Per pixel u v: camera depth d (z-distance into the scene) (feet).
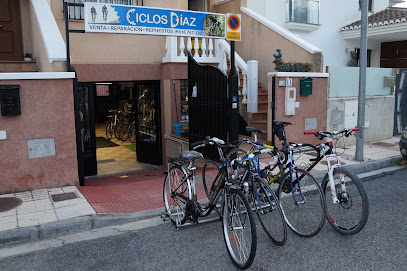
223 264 12.46
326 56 43.96
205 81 24.84
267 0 38.40
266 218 14.03
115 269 12.23
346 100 30.50
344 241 13.97
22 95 18.38
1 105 17.78
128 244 14.08
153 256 13.10
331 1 43.45
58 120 19.40
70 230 15.12
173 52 29.66
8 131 18.29
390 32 40.01
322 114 29.30
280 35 31.50
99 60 28.89
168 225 15.90
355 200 13.93
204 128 25.32
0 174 18.39
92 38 28.48
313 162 16.05
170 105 30.40
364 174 24.07
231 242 12.60
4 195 18.43
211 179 19.88
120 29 20.74
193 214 14.75
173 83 30.07
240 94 31.27
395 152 28.66
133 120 47.85
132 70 30.04
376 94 33.19
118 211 16.87
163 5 31.40
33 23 26.18
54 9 27.32
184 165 15.93
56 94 19.20
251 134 29.96
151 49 30.78
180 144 29.35
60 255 13.23
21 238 14.28
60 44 20.70
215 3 39.32
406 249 13.20
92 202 17.81
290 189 14.93
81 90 28.27
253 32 34.58
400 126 35.96
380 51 48.60
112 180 26.99
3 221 15.24
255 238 11.25
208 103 24.61
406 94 35.65
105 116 66.80
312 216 14.26
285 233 12.84
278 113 26.78
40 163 19.26
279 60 26.99
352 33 43.47
